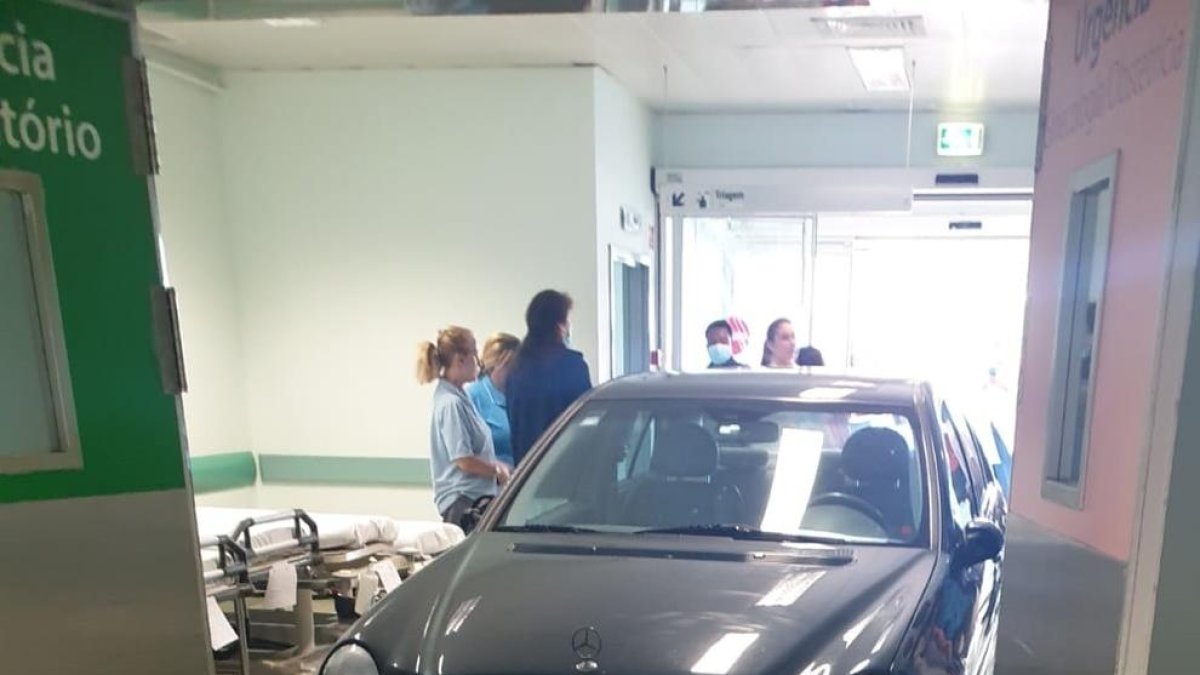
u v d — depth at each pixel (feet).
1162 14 2.87
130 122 4.64
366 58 17.76
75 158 4.49
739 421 9.71
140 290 4.73
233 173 19.21
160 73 17.17
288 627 13.58
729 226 26.76
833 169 24.56
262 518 11.56
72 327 4.52
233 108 18.94
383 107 18.70
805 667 6.23
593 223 18.57
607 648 6.49
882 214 26.32
